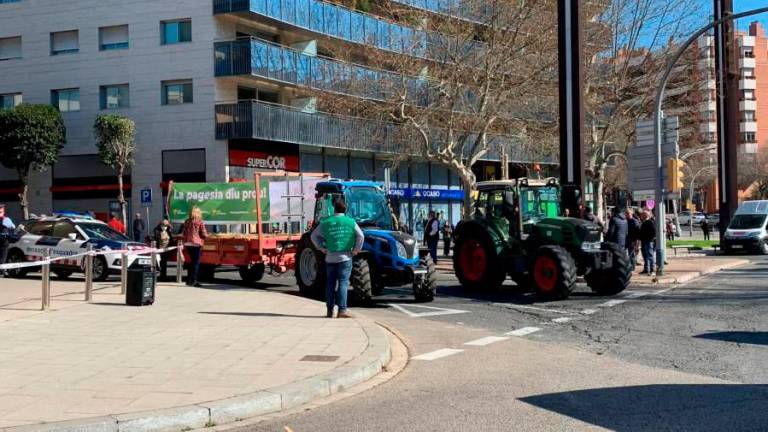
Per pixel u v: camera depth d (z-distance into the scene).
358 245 11.60
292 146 34.81
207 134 31.70
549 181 16.67
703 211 82.75
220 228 19.52
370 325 10.80
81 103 33.66
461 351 9.59
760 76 90.75
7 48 35.09
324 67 31.33
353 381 7.68
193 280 17.44
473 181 25.72
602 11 25.58
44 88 34.28
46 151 31.69
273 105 32.09
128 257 18.67
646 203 41.12
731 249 31.61
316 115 34.25
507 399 6.89
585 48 25.31
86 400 6.50
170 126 32.25
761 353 8.99
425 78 25.16
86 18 33.56
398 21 26.06
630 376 7.80
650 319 12.13
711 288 16.94
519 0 24.11
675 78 26.58
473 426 5.98
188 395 6.66
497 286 16.81
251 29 33.94
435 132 27.59
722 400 6.64
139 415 5.97
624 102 27.12
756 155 79.44
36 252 19.70
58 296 14.79
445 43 24.59
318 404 6.90
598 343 10.03
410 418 6.29
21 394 6.71
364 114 27.98
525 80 24.83
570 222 15.22
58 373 7.59
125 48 33.03
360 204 15.50
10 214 34.94
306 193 18.77
